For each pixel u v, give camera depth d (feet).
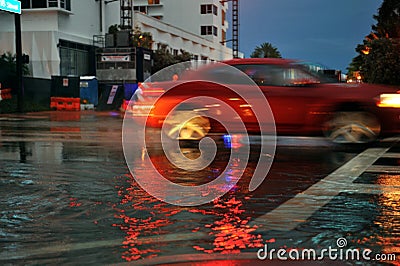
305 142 32.60
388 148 30.19
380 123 29.68
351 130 30.12
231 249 12.35
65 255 11.95
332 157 26.84
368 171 22.66
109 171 22.76
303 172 22.50
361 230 13.83
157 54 148.36
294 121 30.04
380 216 15.20
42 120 58.70
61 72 123.24
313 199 17.38
